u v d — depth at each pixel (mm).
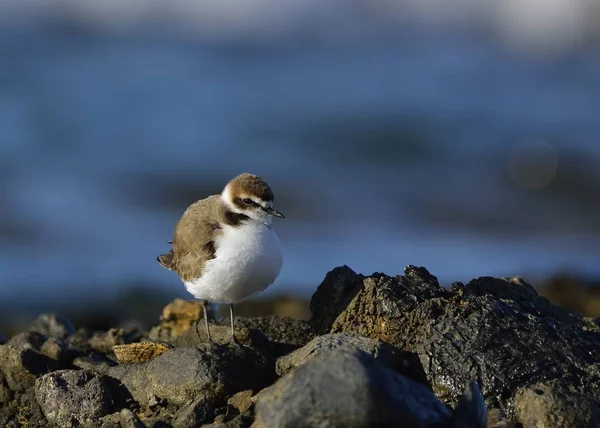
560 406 6453
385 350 6945
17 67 28641
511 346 7109
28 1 33031
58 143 23078
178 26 32844
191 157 22484
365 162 22641
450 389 6922
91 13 32875
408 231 18531
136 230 18281
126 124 24391
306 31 32562
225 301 8125
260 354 7578
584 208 20250
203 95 26750
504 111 25172
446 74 28688
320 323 8211
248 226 7863
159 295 14766
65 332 10695
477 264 16156
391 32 32469
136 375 7660
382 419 5598
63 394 7516
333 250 16891
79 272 15734
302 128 24250
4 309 14234
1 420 7746
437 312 7379
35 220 18484
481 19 32781
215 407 7188
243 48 31141
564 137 23172
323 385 5648
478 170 22000
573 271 15016
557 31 31312
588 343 7355
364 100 25938
